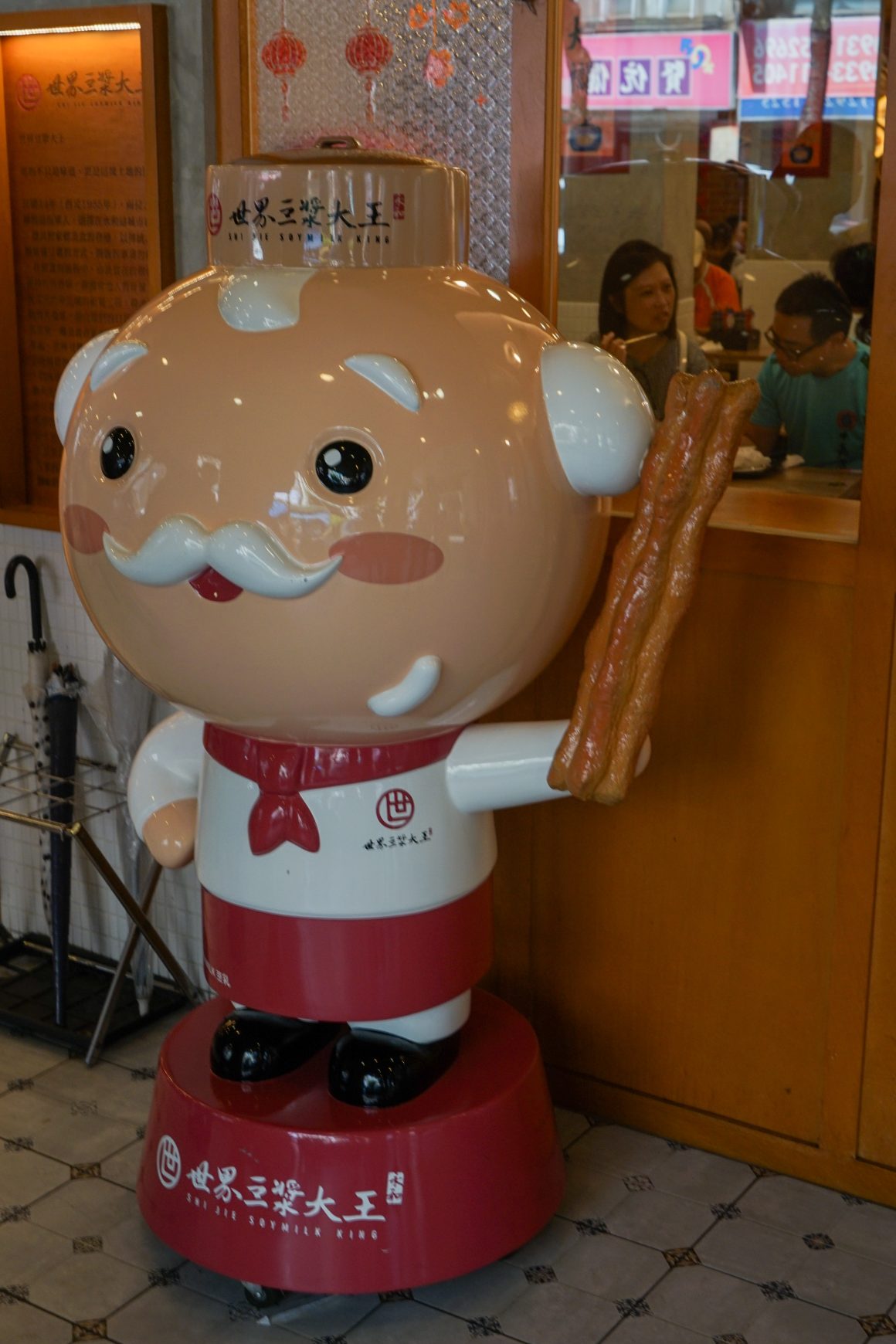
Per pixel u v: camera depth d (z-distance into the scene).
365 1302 2.20
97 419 1.90
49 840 2.98
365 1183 2.08
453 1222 2.12
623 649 1.92
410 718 1.93
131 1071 2.80
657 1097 2.63
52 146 2.84
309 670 1.83
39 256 2.93
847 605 2.26
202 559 1.76
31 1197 2.43
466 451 1.79
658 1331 2.13
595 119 3.31
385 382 1.77
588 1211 2.40
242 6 2.54
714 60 3.36
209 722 2.08
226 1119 2.13
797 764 2.36
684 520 1.89
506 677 1.98
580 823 2.58
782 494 2.60
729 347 3.40
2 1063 2.83
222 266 1.98
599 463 1.88
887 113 2.06
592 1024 2.66
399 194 1.90
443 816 2.09
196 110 2.62
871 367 2.15
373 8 2.45
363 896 2.05
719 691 2.40
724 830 2.45
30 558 3.06
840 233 3.35
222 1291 2.22
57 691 2.98
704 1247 2.31
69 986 3.10
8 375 3.02
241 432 1.77
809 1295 2.20
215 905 2.16
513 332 1.92
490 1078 2.24
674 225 3.39
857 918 2.35
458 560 1.80
